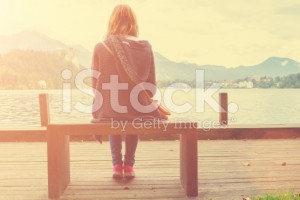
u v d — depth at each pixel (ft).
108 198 10.41
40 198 10.55
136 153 18.17
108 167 14.69
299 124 24.45
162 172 13.58
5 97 270.26
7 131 22.36
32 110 127.13
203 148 19.65
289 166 14.76
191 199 10.30
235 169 14.23
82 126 10.44
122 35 11.76
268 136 23.17
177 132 10.55
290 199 9.83
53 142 10.43
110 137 12.50
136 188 11.39
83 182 12.17
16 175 13.42
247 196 10.52
